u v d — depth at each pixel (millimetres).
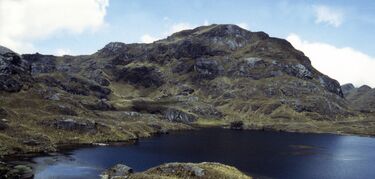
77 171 115312
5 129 153250
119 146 176000
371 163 167125
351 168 151125
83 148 161500
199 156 160250
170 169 100938
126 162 135875
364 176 135500
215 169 101625
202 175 97250
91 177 108188
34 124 173500
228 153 173750
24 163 121688
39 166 118938
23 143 146000
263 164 148500
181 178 96688
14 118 171375
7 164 113188
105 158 141125
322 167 149875
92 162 131500
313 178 127438
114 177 104750
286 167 144875
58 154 142875
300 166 149125
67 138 173500
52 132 173375
